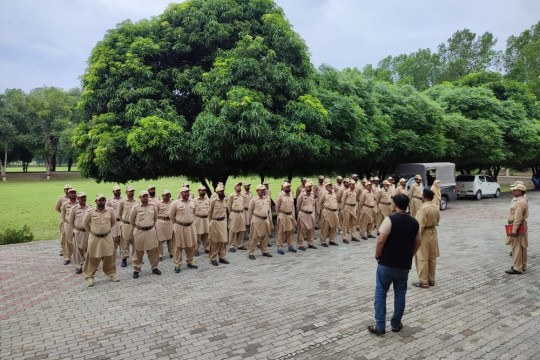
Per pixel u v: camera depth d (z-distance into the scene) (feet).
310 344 15.06
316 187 40.06
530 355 14.02
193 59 41.96
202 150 32.83
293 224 31.58
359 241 35.65
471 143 65.72
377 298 15.69
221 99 34.30
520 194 24.04
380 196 37.47
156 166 36.14
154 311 18.71
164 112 36.50
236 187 32.35
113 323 17.33
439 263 26.81
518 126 75.10
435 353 14.21
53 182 160.76
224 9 39.63
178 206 25.71
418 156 59.62
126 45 39.22
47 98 166.81
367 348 14.65
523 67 122.72
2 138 156.25
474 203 65.77
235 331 16.34
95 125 36.76
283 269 26.17
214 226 27.25
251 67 34.06
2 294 21.48
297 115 34.91
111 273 23.72
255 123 31.60
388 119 50.90
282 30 37.63
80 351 14.74
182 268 26.89
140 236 24.43
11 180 165.89
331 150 41.88
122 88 36.32
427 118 56.54
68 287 22.72
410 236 15.15
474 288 21.43
